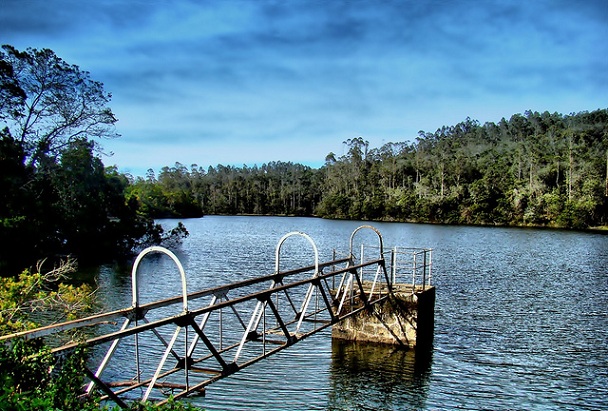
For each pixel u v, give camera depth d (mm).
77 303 12453
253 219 116812
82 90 36281
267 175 166625
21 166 31672
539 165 99312
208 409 11188
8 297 11102
